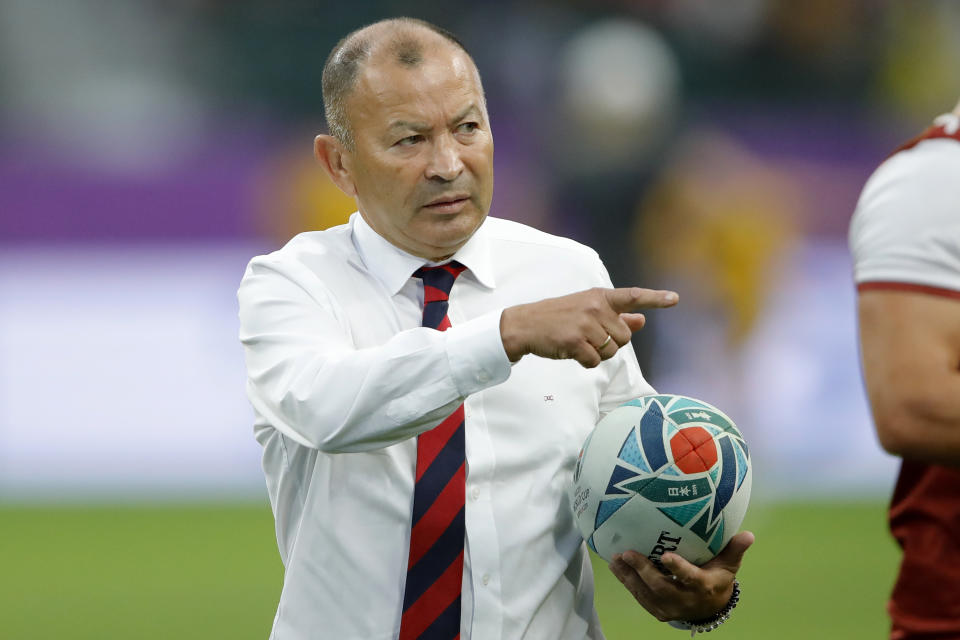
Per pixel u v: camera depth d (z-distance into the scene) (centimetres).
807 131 4388
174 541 3406
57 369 3934
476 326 1067
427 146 1149
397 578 1152
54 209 3975
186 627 2650
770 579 2991
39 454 3938
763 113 4447
